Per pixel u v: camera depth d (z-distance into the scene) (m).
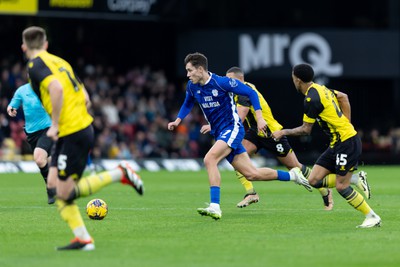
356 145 29.52
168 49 90.19
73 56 85.06
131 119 79.25
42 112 36.59
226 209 36.44
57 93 22.59
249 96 30.70
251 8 88.44
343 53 85.81
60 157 23.30
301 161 83.19
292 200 41.88
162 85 84.88
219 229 28.62
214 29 83.56
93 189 23.64
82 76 81.81
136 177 24.08
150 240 25.83
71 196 23.44
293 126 89.62
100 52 86.81
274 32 84.38
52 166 23.80
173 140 80.56
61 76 23.27
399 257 22.69
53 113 22.70
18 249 24.03
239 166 32.03
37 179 60.09
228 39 83.69
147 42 89.31
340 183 29.58
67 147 23.27
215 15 87.44
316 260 22.17
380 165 85.19
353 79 90.19
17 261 21.92
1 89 73.31
